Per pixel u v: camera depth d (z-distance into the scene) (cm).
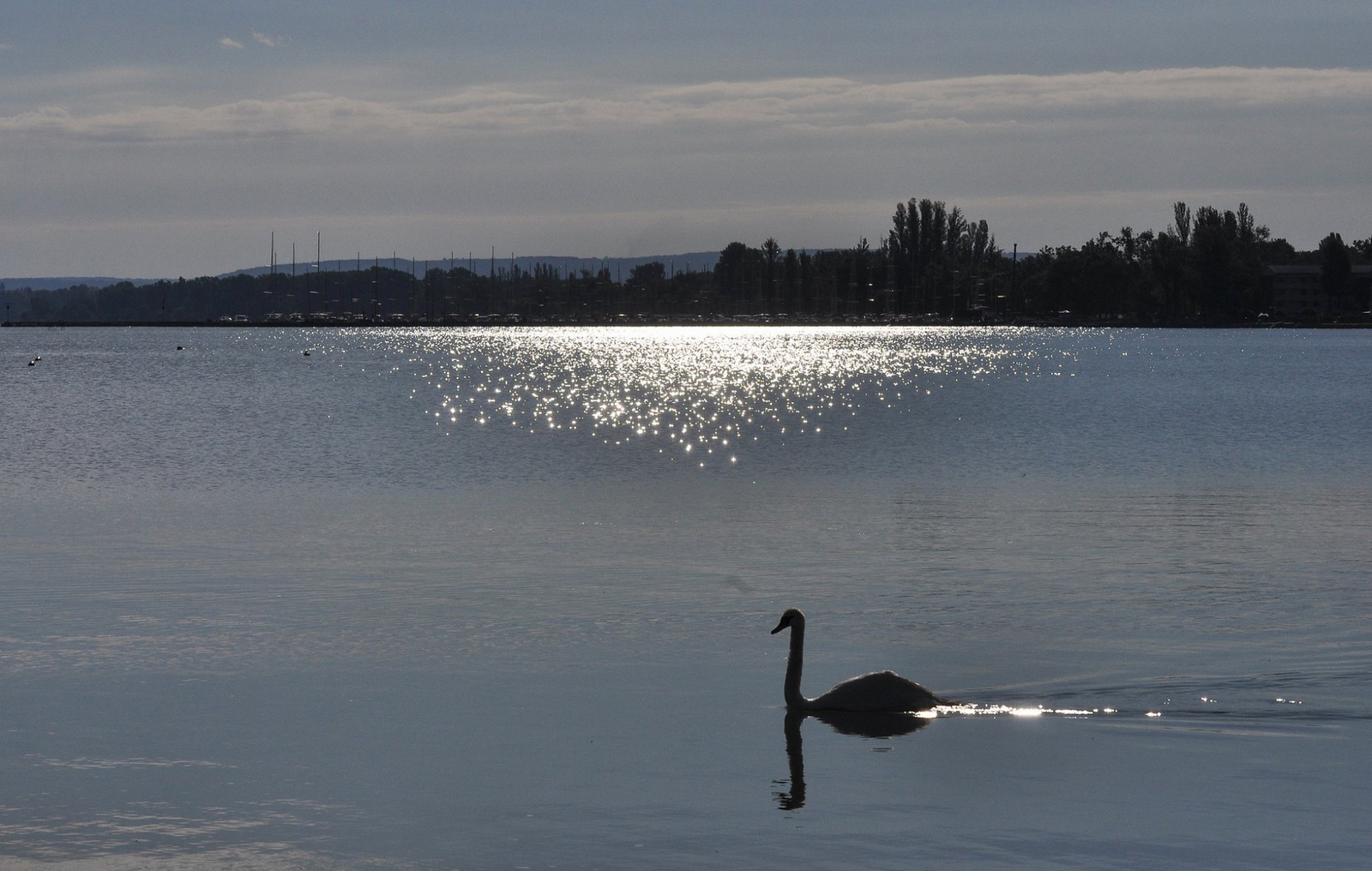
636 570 2817
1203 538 3222
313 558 2958
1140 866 1306
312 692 1897
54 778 1558
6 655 2100
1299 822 1409
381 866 1312
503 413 8075
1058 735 1698
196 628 2286
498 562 2908
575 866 1312
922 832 1391
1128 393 9869
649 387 11062
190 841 1372
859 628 2277
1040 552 3034
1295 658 2058
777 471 4862
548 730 1725
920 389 10712
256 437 6366
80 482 4503
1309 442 5991
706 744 1672
